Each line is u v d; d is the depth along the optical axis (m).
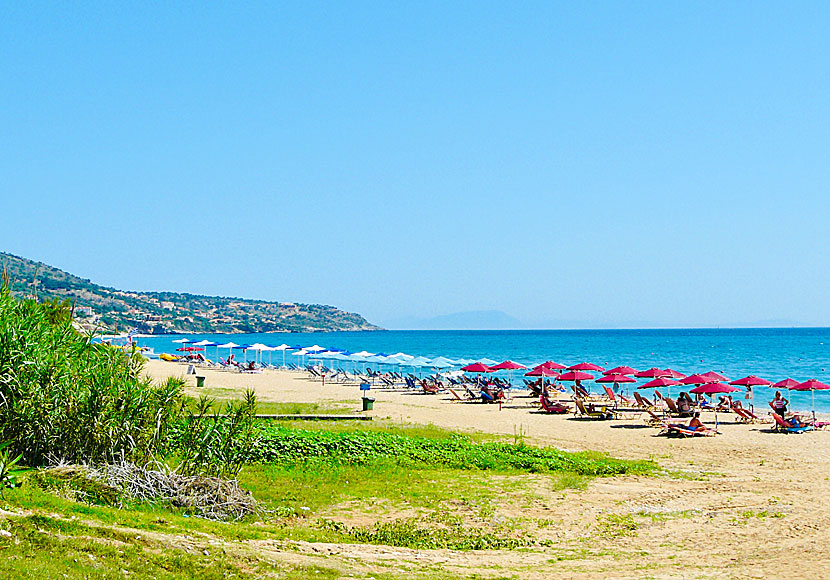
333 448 17.59
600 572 9.51
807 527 12.11
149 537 8.85
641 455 19.95
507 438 22.45
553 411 30.64
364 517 12.60
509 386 40.28
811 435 24.06
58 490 10.70
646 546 11.18
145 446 12.83
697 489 15.31
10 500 9.34
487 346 128.25
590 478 16.31
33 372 12.31
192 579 7.85
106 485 11.38
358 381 47.66
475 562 10.02
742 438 23.34
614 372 32.81
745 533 11.83
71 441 12.42
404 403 33.84
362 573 8.77
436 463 17.31
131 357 14.06
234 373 53.16
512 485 15.30
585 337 195.62
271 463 16.44
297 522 12.05
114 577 7.52
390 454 17.73
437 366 44.88
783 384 28.44
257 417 23.83
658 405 33.53
